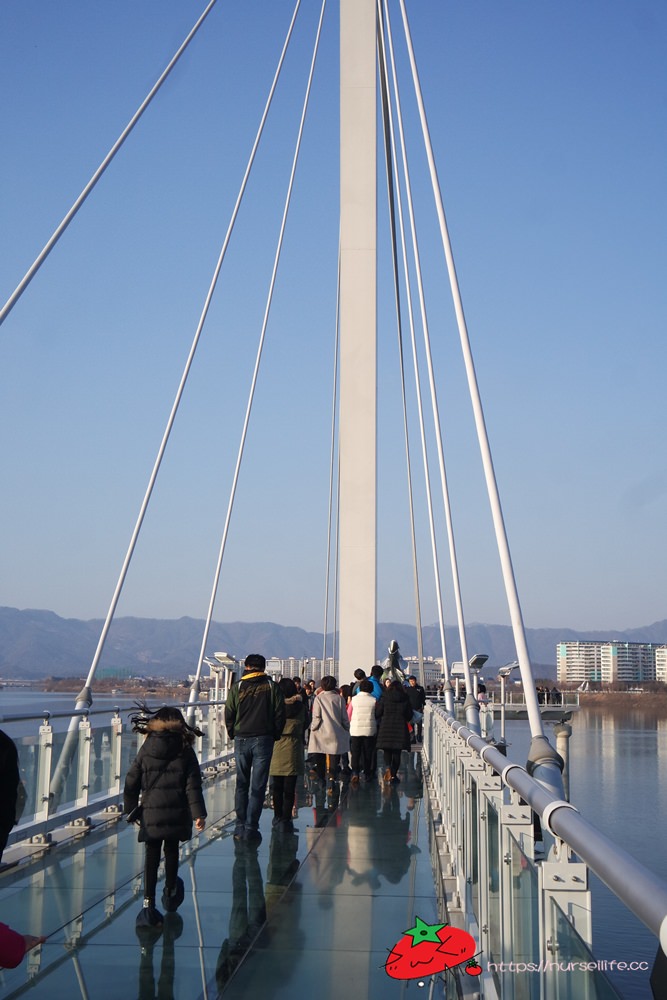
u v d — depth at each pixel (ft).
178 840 19.54
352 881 23.12
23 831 24.73
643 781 159.74
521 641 21.71
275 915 19.77
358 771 46.16
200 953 17.02
